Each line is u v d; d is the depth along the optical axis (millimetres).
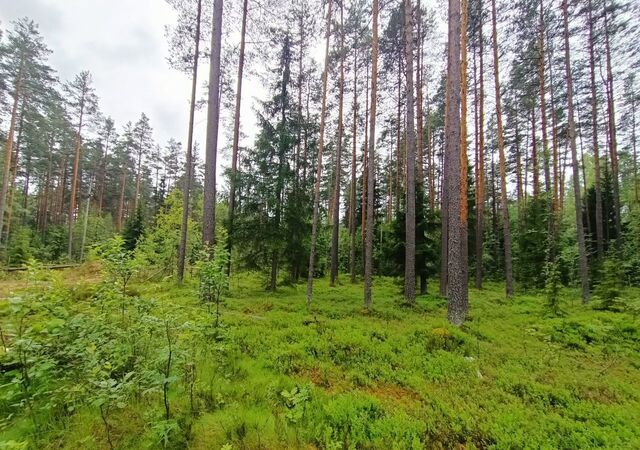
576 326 8516
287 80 14125
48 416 3537
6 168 20984
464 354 6543
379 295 13906
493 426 3961
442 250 13922
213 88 10406
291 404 4273
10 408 3625
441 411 4309
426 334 7352
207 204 10180
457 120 8781
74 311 4723
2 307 3910
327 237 26703
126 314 4961
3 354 3594
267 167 12680
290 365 5543
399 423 3861
